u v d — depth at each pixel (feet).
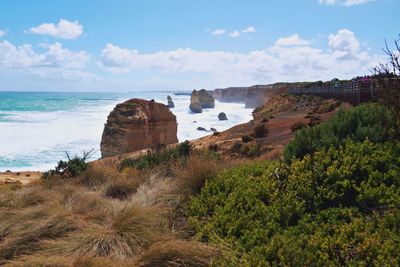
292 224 18.84
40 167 145.79
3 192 31.50
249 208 20.83
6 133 218.38
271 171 24.81
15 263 17.70
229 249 16.87
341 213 18.17
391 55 24.44
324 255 14.38
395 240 14.35
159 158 46.62
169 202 24.58
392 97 24.64
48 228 21.77
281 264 14.28
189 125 343.67
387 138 24.52
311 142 24.53
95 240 19.35
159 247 16.89
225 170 27.30
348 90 118.42
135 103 194.90
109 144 185.26
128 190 31.73
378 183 19.97
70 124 277.44
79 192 30.22
